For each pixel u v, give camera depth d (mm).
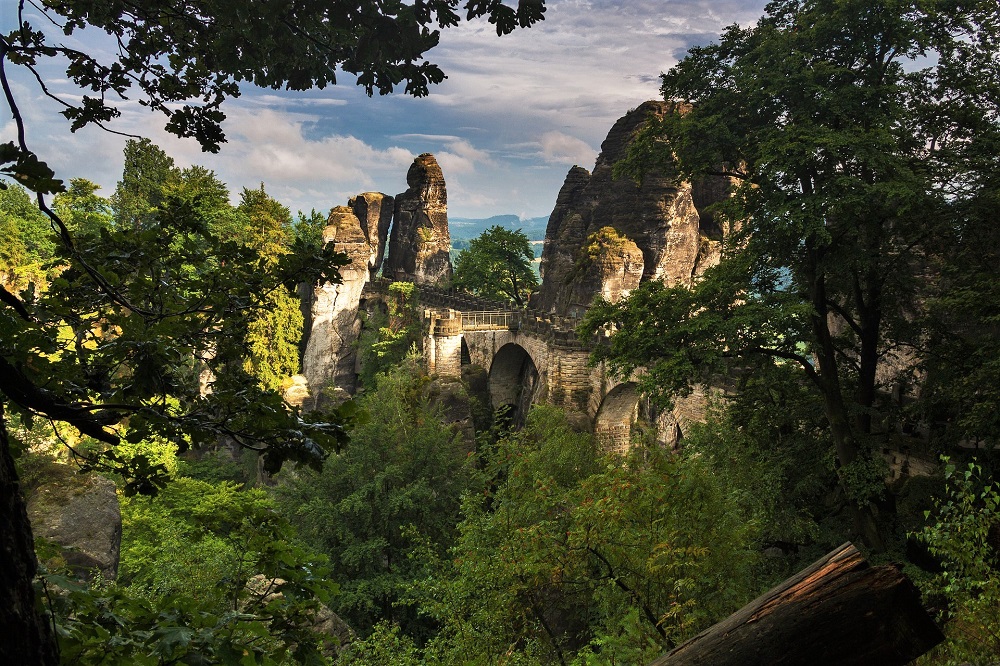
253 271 4777
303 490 35938
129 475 3895
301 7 4688
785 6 21906
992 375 15953
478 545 16797
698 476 14844
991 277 17469
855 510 19047
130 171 63938
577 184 82750
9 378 3230
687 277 63219
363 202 89750
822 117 19703
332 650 18422
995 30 19234
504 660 14086
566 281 62062
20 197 57844
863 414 20953
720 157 21641
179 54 5109
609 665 12000
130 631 3562
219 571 17531
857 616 2992
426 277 86438
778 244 19688
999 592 8609
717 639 3293
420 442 36062
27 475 22312
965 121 19953
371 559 32031
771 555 21188
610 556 14648
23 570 2428
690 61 22172
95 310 4367
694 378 19734
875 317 21531
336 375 71312
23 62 4391
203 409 3701
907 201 16766
